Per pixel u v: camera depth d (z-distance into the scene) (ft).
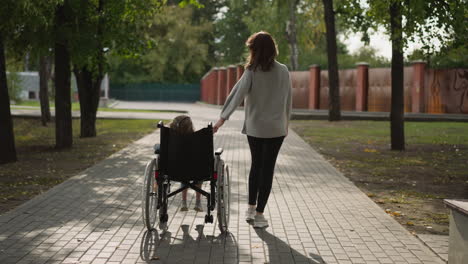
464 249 13.08
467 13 40.37
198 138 17.70
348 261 15.26
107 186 26.48
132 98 226.58
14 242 16.53
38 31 40.24
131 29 47.37
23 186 27.17
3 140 36.32
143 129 67.26
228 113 18.20
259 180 19.29
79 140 53.01
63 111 45.39
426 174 33.27
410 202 24.48
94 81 56.24
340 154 43.11
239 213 21.17
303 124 81.00
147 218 17.44
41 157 39.63
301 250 16.25
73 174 31.42
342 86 107.24
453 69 93.40
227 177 18.74
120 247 16.21
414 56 44.11
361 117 90.27
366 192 26.86
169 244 16.66
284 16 122.52
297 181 29.09
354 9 52.39
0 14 33.06
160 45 210.79
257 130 18.53
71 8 41.09
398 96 46.03
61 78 45.11
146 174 17.43
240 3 138.31
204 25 223.51
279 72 18.44
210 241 17.08
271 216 20.68
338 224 19.51
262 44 18.25
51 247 16.07
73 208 21.40
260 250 16.17
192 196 24.31
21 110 102.89
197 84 223.51
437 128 73.05
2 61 35.99
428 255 15.90
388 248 16.57
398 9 42.65
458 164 38.01
